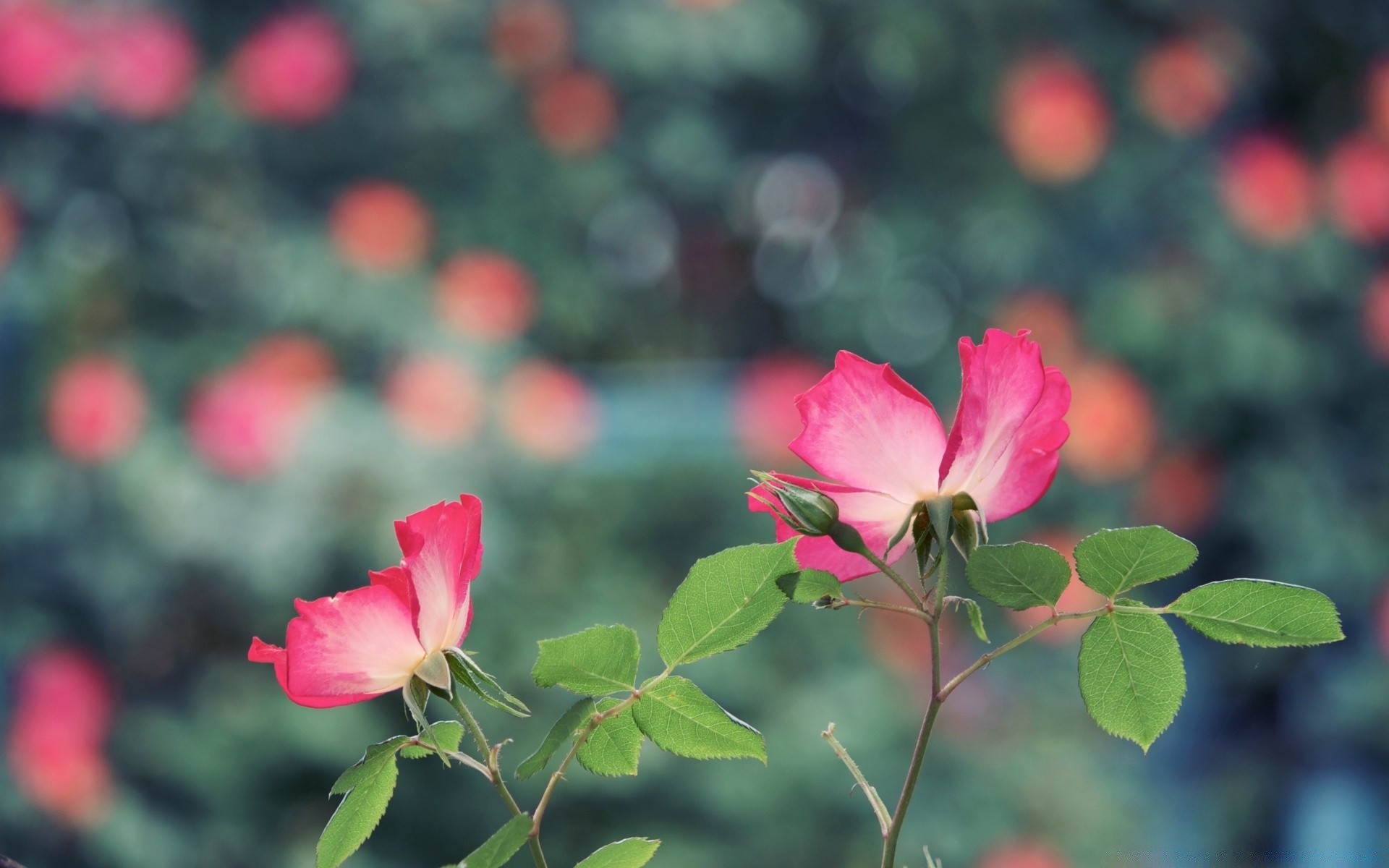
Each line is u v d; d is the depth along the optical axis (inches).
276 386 142.6
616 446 180.5
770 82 195.2
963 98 196.4
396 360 157.8
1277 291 188.1
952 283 203.3
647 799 143.2
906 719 158.1
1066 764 162.9
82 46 158.1
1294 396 189.8
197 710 144.8
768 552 42.5
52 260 157.8
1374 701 185.9
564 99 176.6
